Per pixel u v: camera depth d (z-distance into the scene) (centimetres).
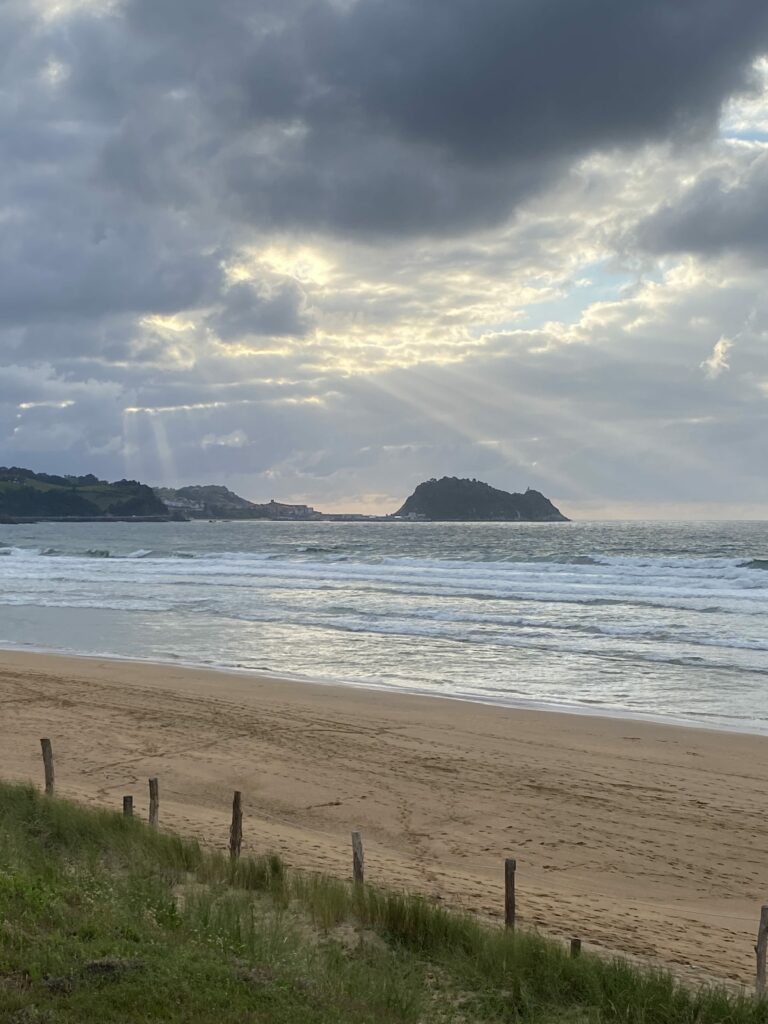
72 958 671
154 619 3769
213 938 777
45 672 2639
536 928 947
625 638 3164
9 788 1280
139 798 1515
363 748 1844
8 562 7312
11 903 757
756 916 1112
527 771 1697
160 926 793
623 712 2148
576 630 3344
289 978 712
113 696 2312
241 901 912
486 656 2878
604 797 1554
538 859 1295
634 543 10156
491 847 1338
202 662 2825
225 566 6550
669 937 1005
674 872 1254
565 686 2438
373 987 737
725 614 3700
